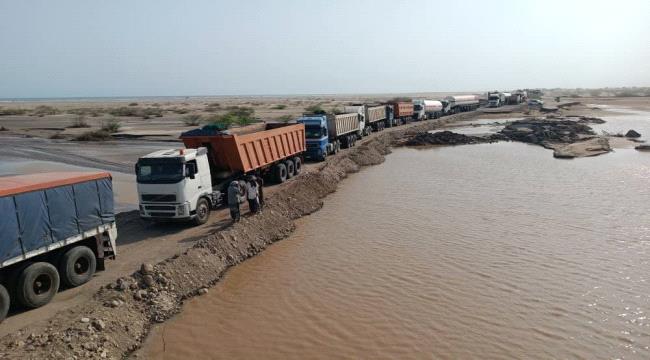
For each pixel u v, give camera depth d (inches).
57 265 438.3
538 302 433.7
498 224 678.5
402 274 505.7
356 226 684.1
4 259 378.3
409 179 1029.8
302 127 1037.8
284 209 714.2
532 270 508.4
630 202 792.3
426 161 1291.8
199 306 444.8
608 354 349.7
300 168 1040.8
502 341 370.3
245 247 574.2
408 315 415.5
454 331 386.9
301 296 461.1
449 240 612.7
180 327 405.4
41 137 1756.9
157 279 450.9
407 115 2324.1
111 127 1914.4
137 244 569.9
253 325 407.2
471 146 1599.4
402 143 1683.1
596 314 409.1
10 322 377.7
